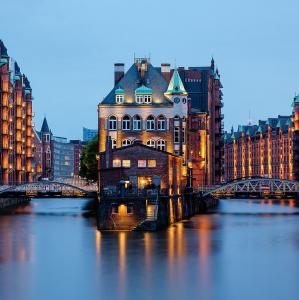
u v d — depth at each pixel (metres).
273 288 59.47
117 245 82.00
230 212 147.12
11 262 71.50
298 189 152.88
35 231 98.81
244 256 75.06
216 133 195.50
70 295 57.03
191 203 133.12
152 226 96.75
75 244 83.62
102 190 101.50
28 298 56.25
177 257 73.75
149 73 139.75
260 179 144.38
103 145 135.25
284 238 91.12
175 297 56.19
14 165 188.38
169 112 135.62
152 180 107.19
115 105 135.38
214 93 188.50
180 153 135.38
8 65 175.25
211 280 62.31
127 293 57.41
